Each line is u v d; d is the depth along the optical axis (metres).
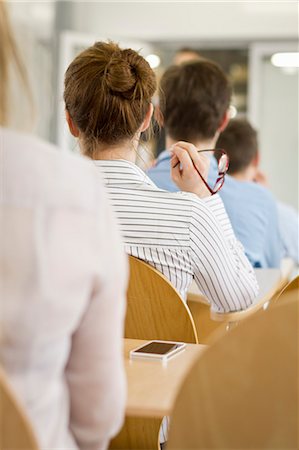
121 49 2.30
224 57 9.25
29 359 1.19
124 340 1.91
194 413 1.22
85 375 1.28
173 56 9.17
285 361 1.16
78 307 1.20
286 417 1.18
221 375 1.20
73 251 1.19
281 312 1.16
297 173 9.07
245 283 2.38
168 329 2.11
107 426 1.32
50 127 8.60
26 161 1.21
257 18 8.72
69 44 8.63
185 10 8.83
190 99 3.22
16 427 1.13
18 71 1.27
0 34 1.24
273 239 3.88
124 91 2.21
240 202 3.73
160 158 3.20
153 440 2.03
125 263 1.28
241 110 9.26
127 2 8.90
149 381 1.56
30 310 1.17
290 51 8.84
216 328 2.83
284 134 9.05
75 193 1.22
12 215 1.18
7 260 1.17
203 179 2.48
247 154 4.25
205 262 2.27
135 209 2.23
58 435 1.25
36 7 8.37
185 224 2.23
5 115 1.25
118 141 2.25
